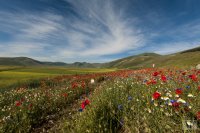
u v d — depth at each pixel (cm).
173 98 504
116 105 564
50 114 895
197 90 569
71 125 529
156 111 422
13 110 812
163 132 366
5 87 2094
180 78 834
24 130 651
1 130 607
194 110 408
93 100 702
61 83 2147
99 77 2342
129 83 977
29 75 4234
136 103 515
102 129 454
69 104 1075
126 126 438
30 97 1101
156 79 873
